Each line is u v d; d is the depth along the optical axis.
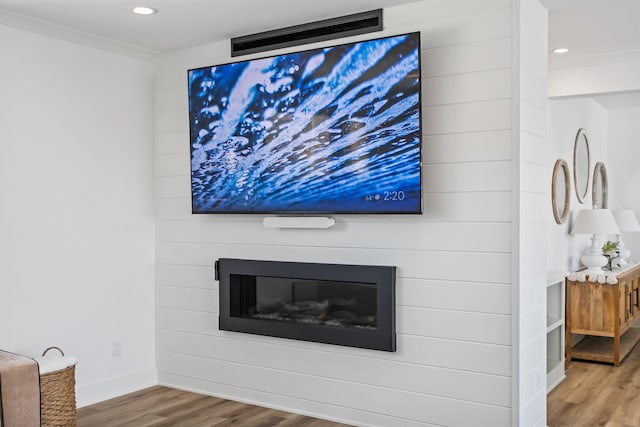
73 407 3.58
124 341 4.46
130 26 3.93
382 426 3.69
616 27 4.02
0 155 3.72
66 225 4.09
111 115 4.38
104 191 4.33
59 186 4.05
